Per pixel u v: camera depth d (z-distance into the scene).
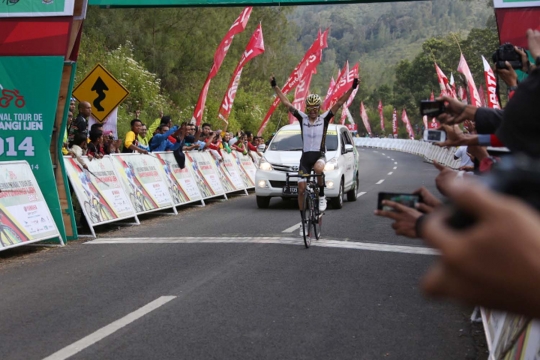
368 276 6.96
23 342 4.74
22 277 7.05
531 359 3.18
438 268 0.88
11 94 9.27
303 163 9.41
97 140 11.20
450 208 0.91
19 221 8.48
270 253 8.27
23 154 9.30
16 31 9.25
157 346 4.61
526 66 3.21
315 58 24.38
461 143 2.56
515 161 0.98
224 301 5.88
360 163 36.62
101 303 5.83
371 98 99.06
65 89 9.60
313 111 9.43
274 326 5.11
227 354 4.44
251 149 19.66
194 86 27.25
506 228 0.81
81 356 4.41
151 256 8.14
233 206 14.22
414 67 72.44
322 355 4.44
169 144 14.02
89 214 10.01
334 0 12.20
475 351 4.59
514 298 0.81
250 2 12.09
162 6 12.34
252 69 36.81
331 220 11.51
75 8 9.79
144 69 23.30
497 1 9.02
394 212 1.57
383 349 4.60
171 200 12.82
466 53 58.22
